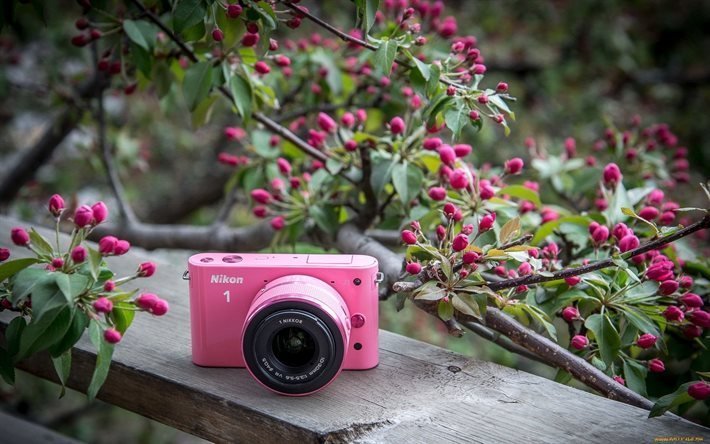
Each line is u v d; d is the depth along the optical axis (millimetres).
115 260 771
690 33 2002
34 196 1277
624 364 646
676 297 633
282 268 587
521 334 617
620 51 1688
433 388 585
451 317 597
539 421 552
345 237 777
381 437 538
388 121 915
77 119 1069
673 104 1866
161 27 731
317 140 789
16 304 562
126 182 1599
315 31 1473
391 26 759
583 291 648
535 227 771
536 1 1742
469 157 1154
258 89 788
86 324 558
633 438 537
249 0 652
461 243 579
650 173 904
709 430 545
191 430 590
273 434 553
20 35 912
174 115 1568
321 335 558
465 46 775
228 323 596
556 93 1650
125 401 617
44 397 1278
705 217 571
